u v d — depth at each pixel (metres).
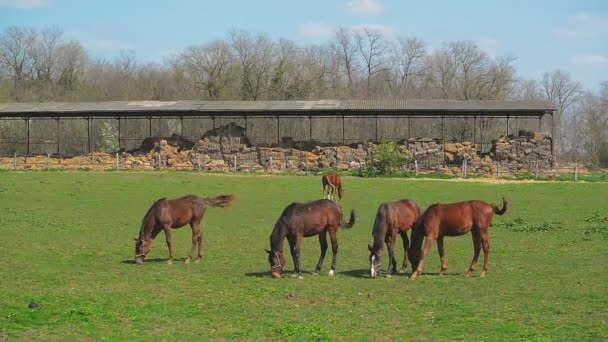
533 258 21.56
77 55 115.50
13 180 47.53
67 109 63.34
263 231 27.72
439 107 59.03
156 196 40.12
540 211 34.06
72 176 50.91
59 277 18.22
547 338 12.38
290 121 81.56
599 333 12.81
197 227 21.12
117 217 31.61
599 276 18.61
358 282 17.72
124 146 80.75
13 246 23.44
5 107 65.25
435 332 12.86
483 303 15.33
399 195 41.09
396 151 56.12
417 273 18.34
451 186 46.03
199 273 18.98
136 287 16.94
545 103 60.62
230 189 43.66
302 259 21.48
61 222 29.75
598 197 40.12
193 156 61.81
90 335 12.60
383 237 18.23
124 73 122.00
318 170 58.69
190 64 107.81
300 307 14.85
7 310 14.30
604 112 84.50
